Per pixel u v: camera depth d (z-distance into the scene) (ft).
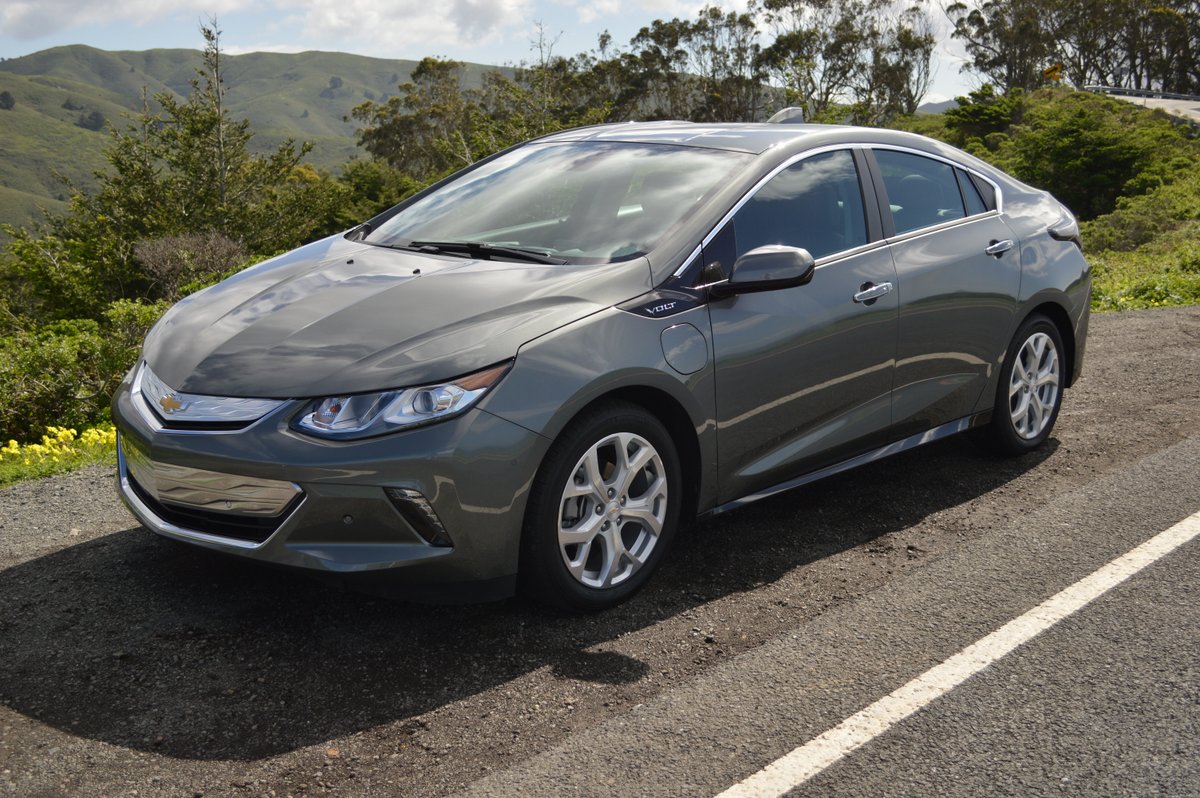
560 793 7.88
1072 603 11.18
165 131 139.44
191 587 11.62
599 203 12.62
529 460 9.91
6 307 107.24
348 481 9.40
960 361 14.64
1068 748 8.52
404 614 10.94
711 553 12.65
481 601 10.21
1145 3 295.69
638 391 10.91
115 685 9.55
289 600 11.26
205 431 9.85
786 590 11.61
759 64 241.35
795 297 12.23
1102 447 16.80
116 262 115.75
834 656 10.08
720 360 11.41
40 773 8.18
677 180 12.63
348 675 9.72
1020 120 216.95
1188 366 23.13
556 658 10.04
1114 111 188.34
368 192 215.10
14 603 11.30
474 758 8.38
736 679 9.64
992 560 12.37
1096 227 98.63
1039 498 14.48
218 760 8.36
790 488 12.84
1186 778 8.10
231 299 11.78
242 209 140.56
